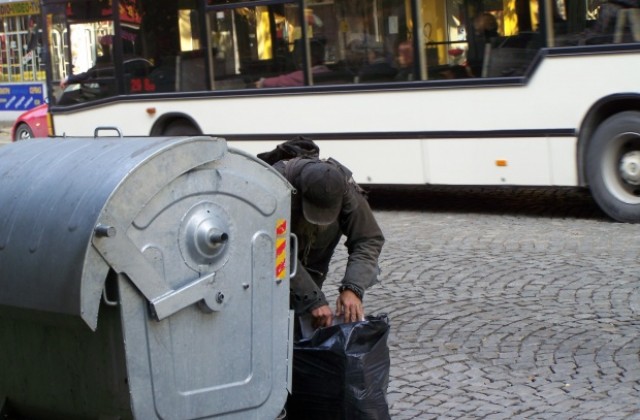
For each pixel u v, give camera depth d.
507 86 12.32
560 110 12.00
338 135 13.66
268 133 14.31
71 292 4.20
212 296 4.55
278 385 4.89
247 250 4.68
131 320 4.32
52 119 16.83
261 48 14.30
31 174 4.60
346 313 5.34
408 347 7.48
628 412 6.03
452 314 8.28
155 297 4.36
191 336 4.54
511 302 8.55
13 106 33.16
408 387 6.63
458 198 14.30
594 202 13.01
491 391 6.49
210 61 14.80
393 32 13.12
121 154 4.41
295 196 5.17
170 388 4.49
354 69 13.47
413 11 12.93
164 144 4.39
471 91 12.59
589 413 6.04
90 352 4.50
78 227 4.22
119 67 15.86
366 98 13.40
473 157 12.66
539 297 8.65
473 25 12.53
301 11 13.84
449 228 11.98
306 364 5.18
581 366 6.89
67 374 4.64
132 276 4.29
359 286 5.34
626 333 7.56
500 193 14.59
